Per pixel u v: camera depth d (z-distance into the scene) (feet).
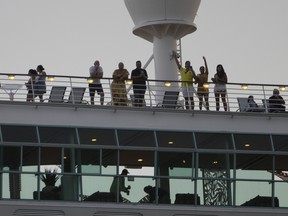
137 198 198.59
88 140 199.00
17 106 197.98
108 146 199.21
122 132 200.75
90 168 197.98
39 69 207.00
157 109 202.90
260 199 202.59
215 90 210.79
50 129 198.08
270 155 204.54
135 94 204.74
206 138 203.31
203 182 201.16
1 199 193.47
